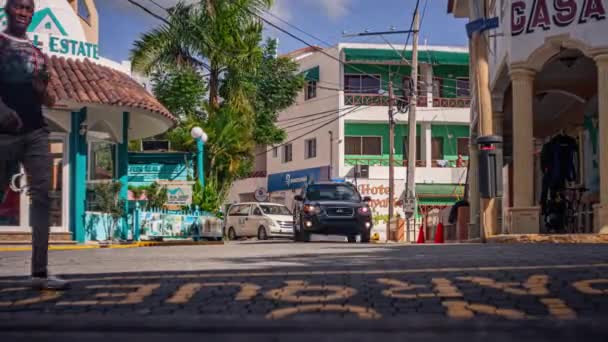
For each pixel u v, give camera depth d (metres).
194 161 26.73
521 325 3.76
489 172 16.14
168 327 3.89
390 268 7.36
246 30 29.91
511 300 5.09
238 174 31.11
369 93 45.94
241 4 29.02
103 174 20.81
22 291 5.79
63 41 19.55
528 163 16.97
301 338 3.49
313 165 47.84
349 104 45.50
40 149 5.96
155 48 29.06
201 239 22.89
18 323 4.05
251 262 9.17
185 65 29.69
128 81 20.55
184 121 30.62
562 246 12.88
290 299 5.23
